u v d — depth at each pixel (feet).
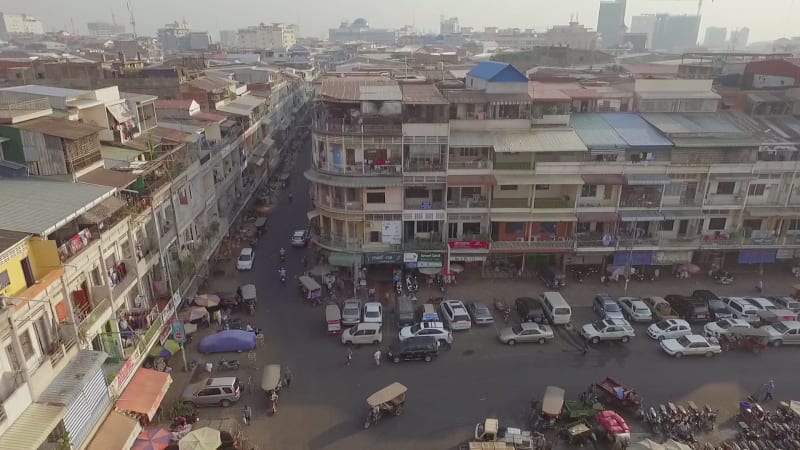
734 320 150.51
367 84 185.16
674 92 194.39
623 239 173.78
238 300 164.25
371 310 154.40
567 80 228.02
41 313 90.43
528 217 169.07
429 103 159.22
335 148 165.37
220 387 120.37
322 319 158.30
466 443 110.32
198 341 146.41
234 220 215.51
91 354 97.30
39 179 112.78
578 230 178.29
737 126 179.73
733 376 133.90
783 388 129.18
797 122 187.73
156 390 110.32
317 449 108.68
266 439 111.04
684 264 182.91
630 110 196.24
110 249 116.57
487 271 182.80
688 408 118.93
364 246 171.53
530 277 182.39
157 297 138.10
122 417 100.78
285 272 187.52
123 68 236.84
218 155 192.65
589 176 166.91
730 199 175.52
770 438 112.16
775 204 178.60
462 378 131.85
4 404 77.71
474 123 172.96
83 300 105.50
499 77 174.09
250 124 246.47
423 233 174.60
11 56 463.01
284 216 243.60
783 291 174.70
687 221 180.04
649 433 114.32
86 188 109.70
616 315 151.74
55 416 81.87
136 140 155.33
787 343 147.84
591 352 143.23
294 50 622.54
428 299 168.14
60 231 106.01
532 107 173.78
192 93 221.05
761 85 219.20
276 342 146.41
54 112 130.21
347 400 123.24
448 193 170.81
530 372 134.41
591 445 111.34
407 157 164.96
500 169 167.22
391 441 110.93
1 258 83.25
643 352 143.64
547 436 113.50
